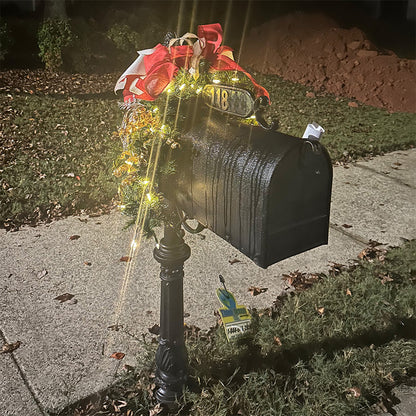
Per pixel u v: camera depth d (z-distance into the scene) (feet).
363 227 17.30
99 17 51.67
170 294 9.45
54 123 26.61
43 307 12.92
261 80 37.32
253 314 12.64
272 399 10.14
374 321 12.28
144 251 15.57
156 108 8.29
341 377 10.74
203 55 8.05
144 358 11.21
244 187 7.02
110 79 36.78
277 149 6.89
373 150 24.62
